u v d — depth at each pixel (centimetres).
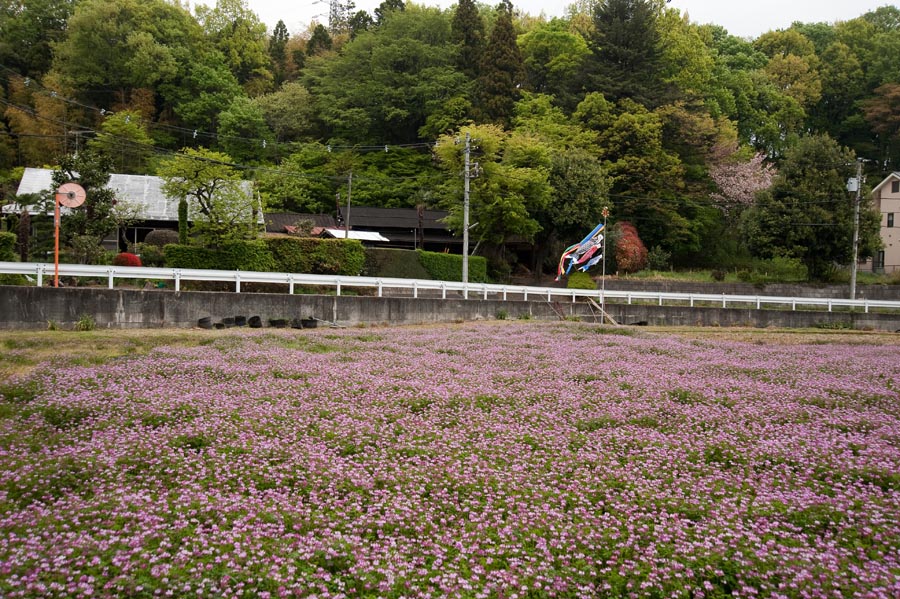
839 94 7738
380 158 6425
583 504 970
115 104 6675
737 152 6656
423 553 820
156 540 805
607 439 1257
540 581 762
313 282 3097
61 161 3397
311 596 698
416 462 1117
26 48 7012
